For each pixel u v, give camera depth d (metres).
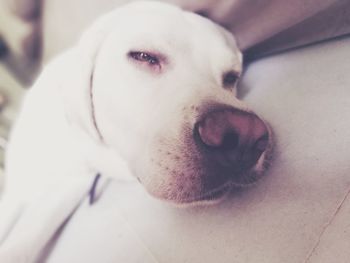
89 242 0.23
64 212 0.27
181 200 0.19
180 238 0.20
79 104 0.25
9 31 0.33
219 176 0.18
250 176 0.19
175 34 0.22
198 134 0.18
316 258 0.16
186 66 0.22
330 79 0.21
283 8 0.24
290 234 0.17
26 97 0.32
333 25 0.23
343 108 0.19
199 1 0.25
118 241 0.22
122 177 0.26
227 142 0.18
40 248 0.26
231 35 0.26
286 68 0.25
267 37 0.26
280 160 0.20
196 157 0.18
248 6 0.24
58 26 0.31
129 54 0.23
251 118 0.18
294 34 0.25
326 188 0.17
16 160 0.31
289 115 0.22
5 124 0.40
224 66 0.23
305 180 0.18
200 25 0.24
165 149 0.19
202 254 0.18
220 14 0.26
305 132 0.20
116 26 0.24
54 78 0.30
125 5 0.26
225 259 0.18
